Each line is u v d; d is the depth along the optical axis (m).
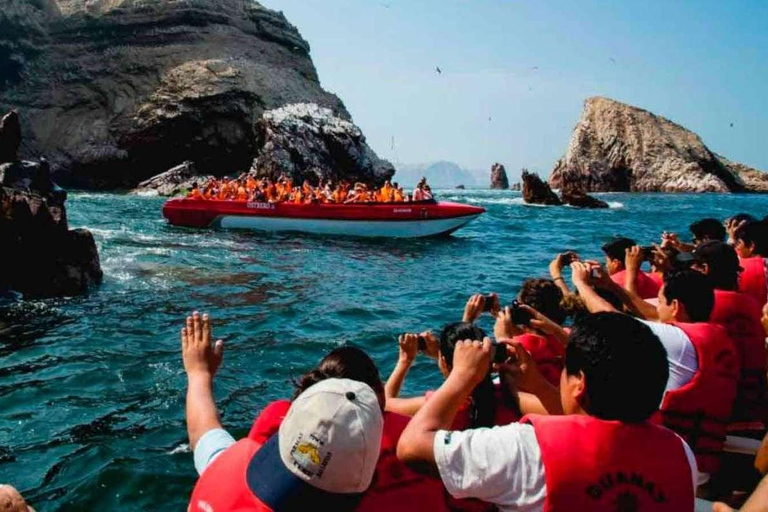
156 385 7.51
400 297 13.22
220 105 62.62
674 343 3.47
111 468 5.40
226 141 62.78
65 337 9.38
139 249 18.95
